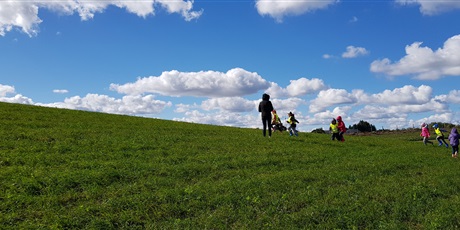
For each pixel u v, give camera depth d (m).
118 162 17.78
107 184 14.30
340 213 11.73
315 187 14.94
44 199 12.04
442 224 10.70
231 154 22.20
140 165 17.34
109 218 10.80
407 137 74.06
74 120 32.84
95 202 12.28
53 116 33.84
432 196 14.31
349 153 25.92
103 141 23.28
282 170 18.75
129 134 27.44
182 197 12.91
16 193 12.34
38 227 9.91
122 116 42.38
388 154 26.75
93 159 18.36
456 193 14.86
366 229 10.53
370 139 40.53
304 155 23.52
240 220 11.12
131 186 13.98
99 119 35.88
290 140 30.94
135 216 11.09
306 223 10.93
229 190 13.98
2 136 21.69
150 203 12.20
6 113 31.25
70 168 16.11
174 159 19.50
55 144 21.11
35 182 13.41
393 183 16.03
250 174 17.27
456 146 28.23
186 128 35.66
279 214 11.69
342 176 17.11
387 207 12.54
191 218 11.34
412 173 19.22
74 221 10.45
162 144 24.06
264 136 31.78
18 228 9.81
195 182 15.50
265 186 14.66
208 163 19.11
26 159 17.09
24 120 29.11
